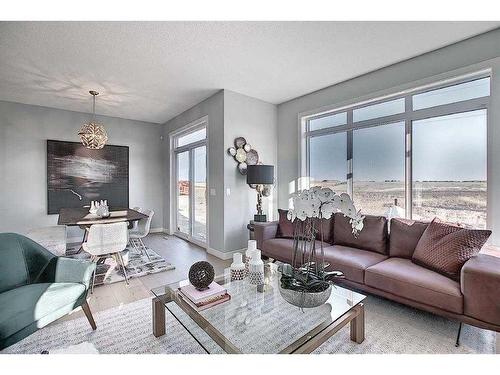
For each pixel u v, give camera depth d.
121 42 2.54
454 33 2.39
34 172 4.64
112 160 5.44
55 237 3.26
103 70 3.17
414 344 1.73
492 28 2.32
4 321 1.39
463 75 2.52
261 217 3.88
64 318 2.09
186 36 2.45
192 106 4.70
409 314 2.14
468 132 2.59
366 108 3.43
